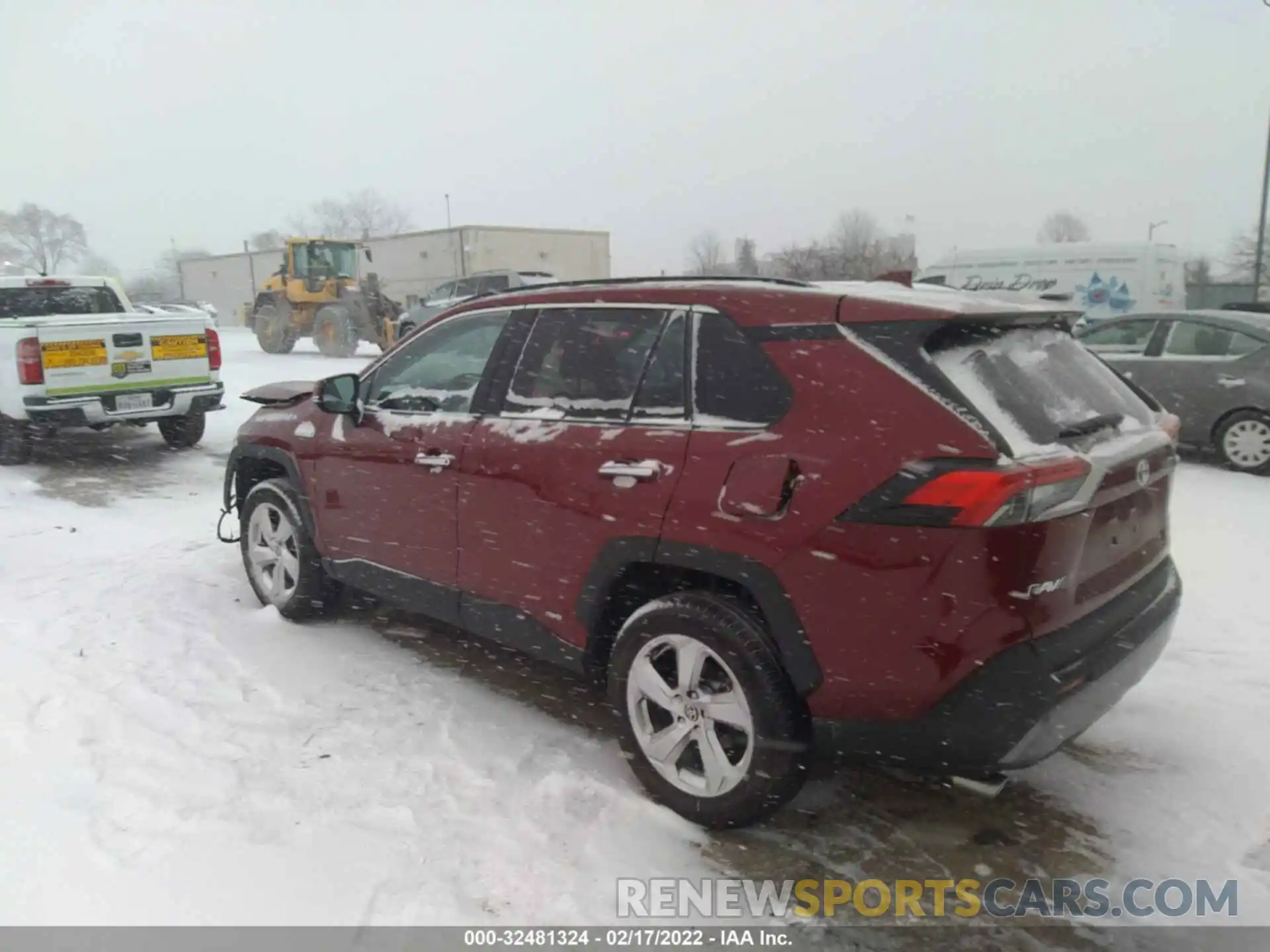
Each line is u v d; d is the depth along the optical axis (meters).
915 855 3.07
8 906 2.72
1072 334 3.43
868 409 2.74
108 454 10.27
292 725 3.85
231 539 5.68
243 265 43.38
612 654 3.33
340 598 5.07
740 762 3.03
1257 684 4.18
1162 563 3.38
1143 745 3.70
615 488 3.25
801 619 2.82
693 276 3.48
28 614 5.09
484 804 3.29
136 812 3.19
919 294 3.00
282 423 4.93
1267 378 8.54
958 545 2.56
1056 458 2.65
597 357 3.49
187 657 4.52
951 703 2.65
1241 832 3.16
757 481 2.89
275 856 2.96
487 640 4.82
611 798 3.33
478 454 3.75
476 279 21.86
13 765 3.49
